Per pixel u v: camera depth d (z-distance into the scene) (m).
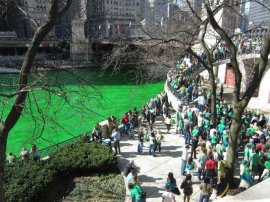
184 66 29.47
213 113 16.20
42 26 7.02
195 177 12.59
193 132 14.08
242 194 3.41
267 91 28.06
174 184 9.49
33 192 10.20
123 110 31.98
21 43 72.69
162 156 14.98
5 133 7.00
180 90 23.19
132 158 14.76
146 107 21.80
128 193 11.45
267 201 2.89
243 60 29.20
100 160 12.82
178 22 20.66
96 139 15.62
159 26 20.69
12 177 11.01
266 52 9.85
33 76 6.81
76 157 12.90
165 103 21.69
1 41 70.44
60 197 11.17
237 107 10.69
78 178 12.59
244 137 15.17
